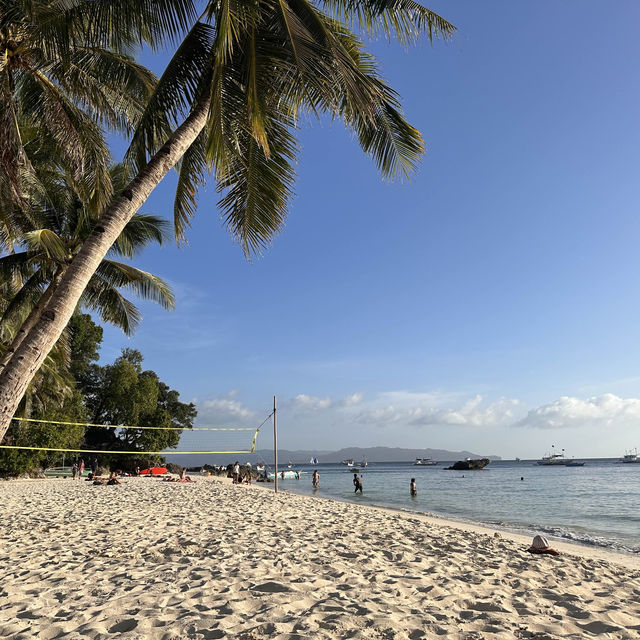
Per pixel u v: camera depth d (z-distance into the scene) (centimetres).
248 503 1475
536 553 785
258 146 740
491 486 3919
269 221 741
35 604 423
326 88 623
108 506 1325
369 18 789
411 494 2822
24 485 2238
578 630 371
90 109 990
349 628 355
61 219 1575
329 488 3766
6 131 860
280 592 461
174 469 4616
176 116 745
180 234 796
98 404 4297
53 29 658
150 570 564
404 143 805
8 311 1611
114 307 1770
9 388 465
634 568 809
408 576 550
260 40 643
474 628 367
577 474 6688
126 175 1006
